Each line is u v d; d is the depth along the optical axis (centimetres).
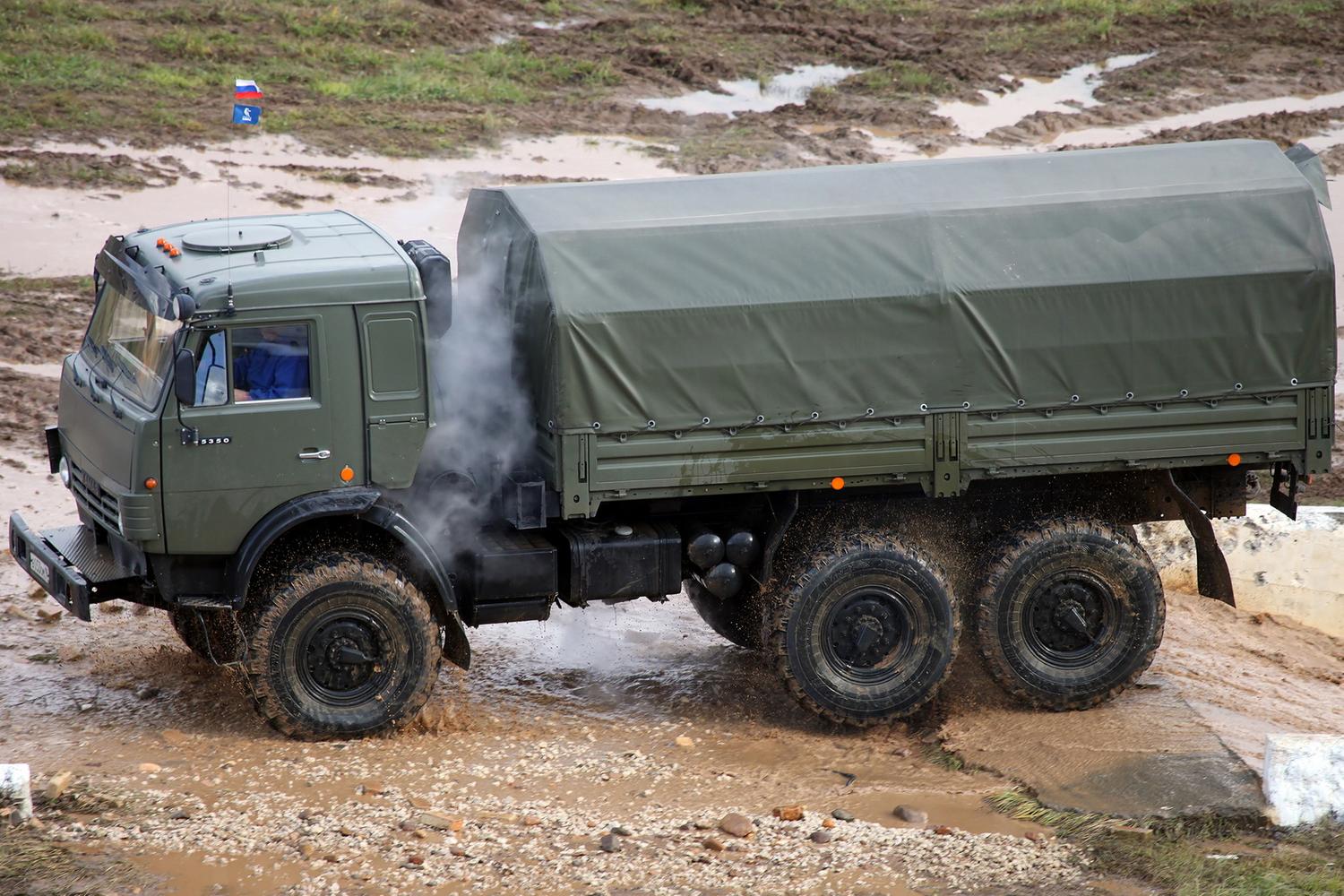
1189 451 3022
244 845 2408
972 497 3152
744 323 2819
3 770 2433
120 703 3048
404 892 2292
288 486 2750
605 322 2750
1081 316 2930
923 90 9812
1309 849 2577
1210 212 2991
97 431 2839
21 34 8756
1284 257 2972
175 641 3419
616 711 3183
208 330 2656
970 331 2900
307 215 3167
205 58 8956
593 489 2812
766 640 3025
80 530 3091
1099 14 11431
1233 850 2561
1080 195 2992
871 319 2866
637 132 8750
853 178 3033
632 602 3944
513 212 2938
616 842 2475
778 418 2869
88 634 3441
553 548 2919
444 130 8381
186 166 7456
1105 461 3006
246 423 2703
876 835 2544
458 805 2628
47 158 7275
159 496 2680
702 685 3356
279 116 8206
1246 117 9462
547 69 9650
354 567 2808
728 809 2673
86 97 8100
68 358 3102
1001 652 3098
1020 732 3045
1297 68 10419
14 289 6084
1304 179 3045
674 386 2811
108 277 2972
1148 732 3038
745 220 2880
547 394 2792
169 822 2475
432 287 2827
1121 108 9638
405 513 2889
